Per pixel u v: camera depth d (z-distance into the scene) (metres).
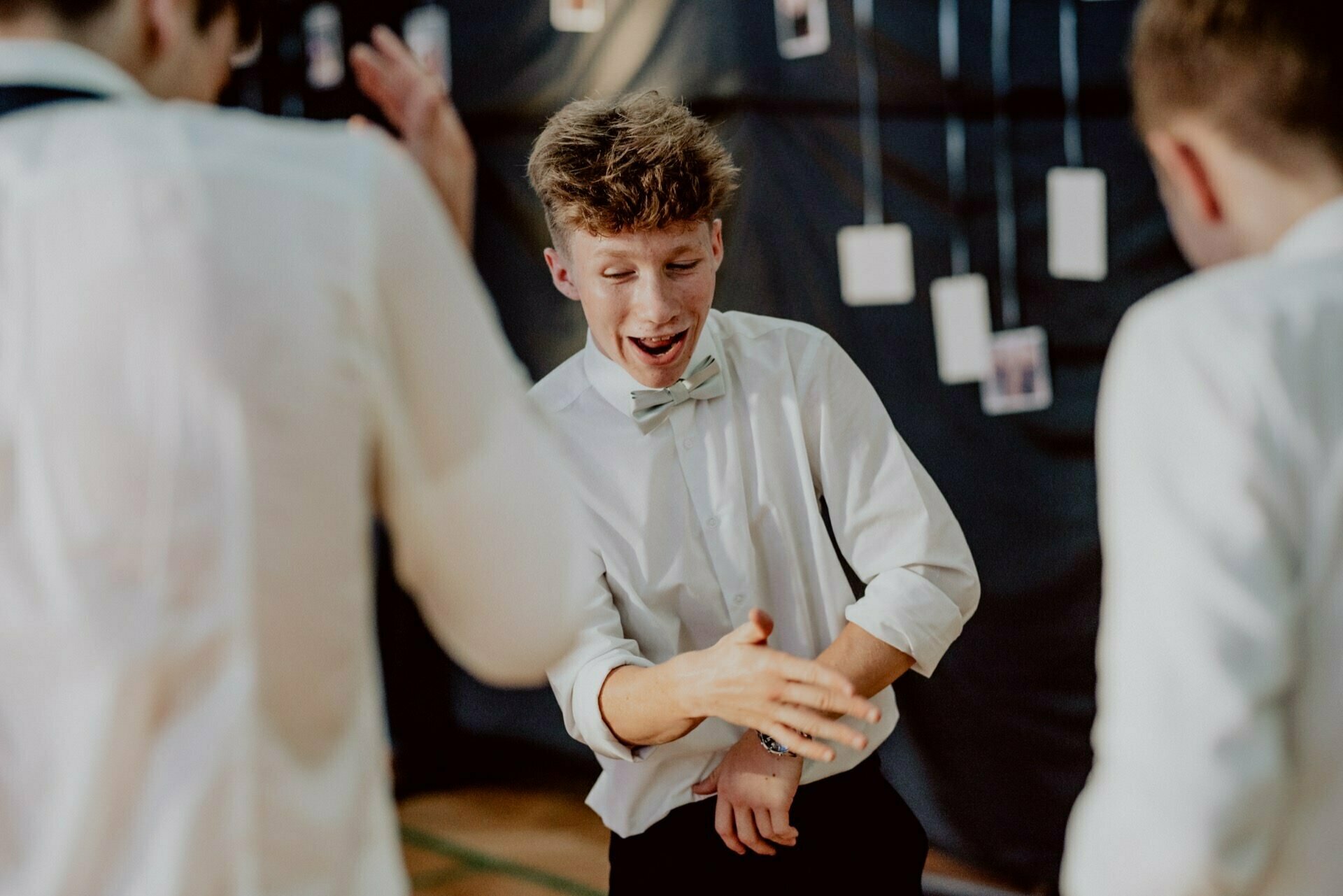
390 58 1.12
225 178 0.89
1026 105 3.40
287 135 0.95
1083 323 3.43
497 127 3.65
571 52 3.48
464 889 3.34
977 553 3.38
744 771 1.54
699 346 1.62
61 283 0.86
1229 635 0.82
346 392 0.90
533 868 3.46
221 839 0.83
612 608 1.66
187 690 0.84
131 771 0.83
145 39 0.98
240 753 0.84
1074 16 3.39
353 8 3.80
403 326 0.94
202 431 0.85
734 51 3.22
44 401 0.85
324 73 3.88
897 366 3.35
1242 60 0.89
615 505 1.63
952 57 3.36
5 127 0.90
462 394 0.96
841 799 1.68
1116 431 0.92
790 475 1.64
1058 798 3.34
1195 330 0.89
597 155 1.49
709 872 1.65
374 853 0.93
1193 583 0.83
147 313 0.85
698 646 1.69
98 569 0.84
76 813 0.82
